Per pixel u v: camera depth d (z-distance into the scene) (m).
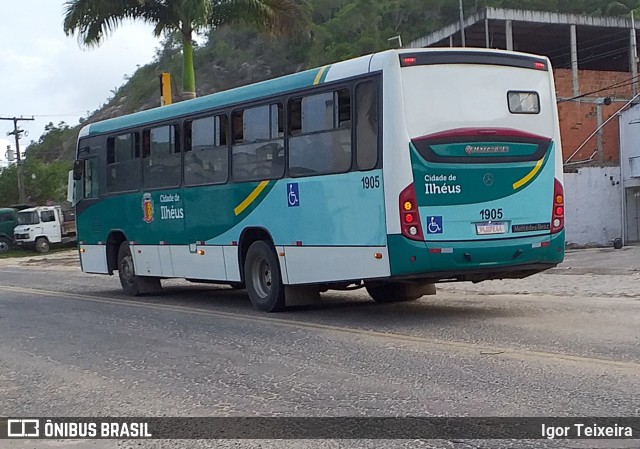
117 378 8.27
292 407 6.68
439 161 10.17
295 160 11.59
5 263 40.16
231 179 12.95
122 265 16.59
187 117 13.95
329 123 11.02
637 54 46.03
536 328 9.79
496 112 10.58
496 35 43.88
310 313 12.28
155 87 86.06
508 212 10.59
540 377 7.15
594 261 22.48
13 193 65.25
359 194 10.54
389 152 10.08
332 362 8.37
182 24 22.56
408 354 8.52
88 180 17.14
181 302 15.09
